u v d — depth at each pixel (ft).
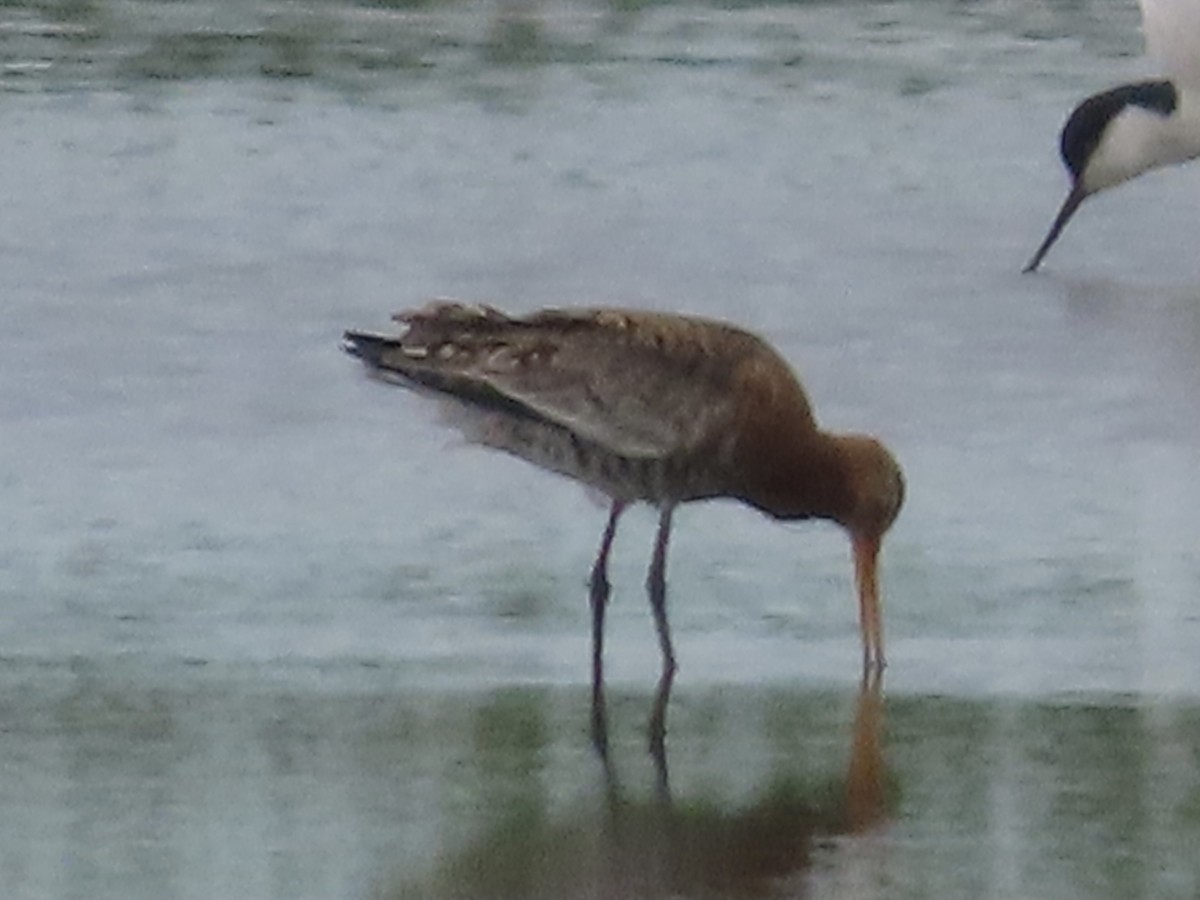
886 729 40.75
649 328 45.11
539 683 42.96
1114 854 35.86
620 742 40.29
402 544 48.49
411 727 40.63
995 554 48.39
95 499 50.34
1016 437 55.16
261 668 43.06
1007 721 41.22
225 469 52.08
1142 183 75.15
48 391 56.34
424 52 81.97
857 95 79.61
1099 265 68.28
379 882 35.01
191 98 78.02
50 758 38.99
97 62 80.23
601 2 85.81
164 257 65.46
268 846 36.09
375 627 44.86
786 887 34.86
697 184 72.43
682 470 44.96
